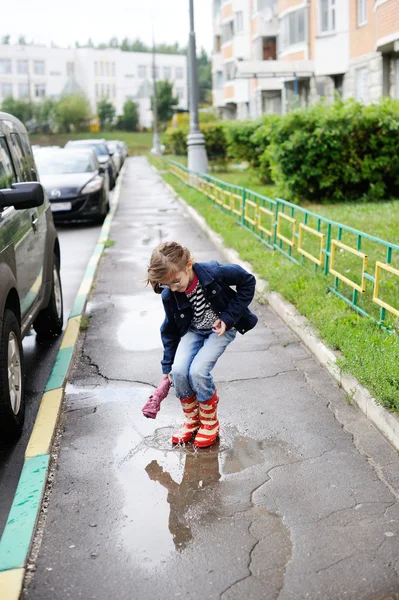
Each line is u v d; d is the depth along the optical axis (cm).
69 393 552
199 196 1958
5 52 11300
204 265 418
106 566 331
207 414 450
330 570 322
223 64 4903
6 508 391
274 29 3741
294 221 934
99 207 1589
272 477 410
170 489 400
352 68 2569
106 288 926
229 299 428
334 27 2652
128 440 465
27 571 329
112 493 397
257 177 2284
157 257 399
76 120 9744
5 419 460
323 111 1545
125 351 657
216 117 4553
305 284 792
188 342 447
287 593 308
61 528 363
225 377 576
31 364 634
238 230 1292
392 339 565
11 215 545
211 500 387
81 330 731
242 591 310
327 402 516
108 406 523
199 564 330
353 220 1247
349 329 609
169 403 526
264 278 876
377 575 317
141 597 309
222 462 431
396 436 434
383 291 754
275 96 3712
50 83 11756
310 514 369
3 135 595
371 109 1538
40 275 642
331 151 1523
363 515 367
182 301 420
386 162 1526
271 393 538
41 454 438
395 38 1950
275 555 335
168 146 5197
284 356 624
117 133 10019
